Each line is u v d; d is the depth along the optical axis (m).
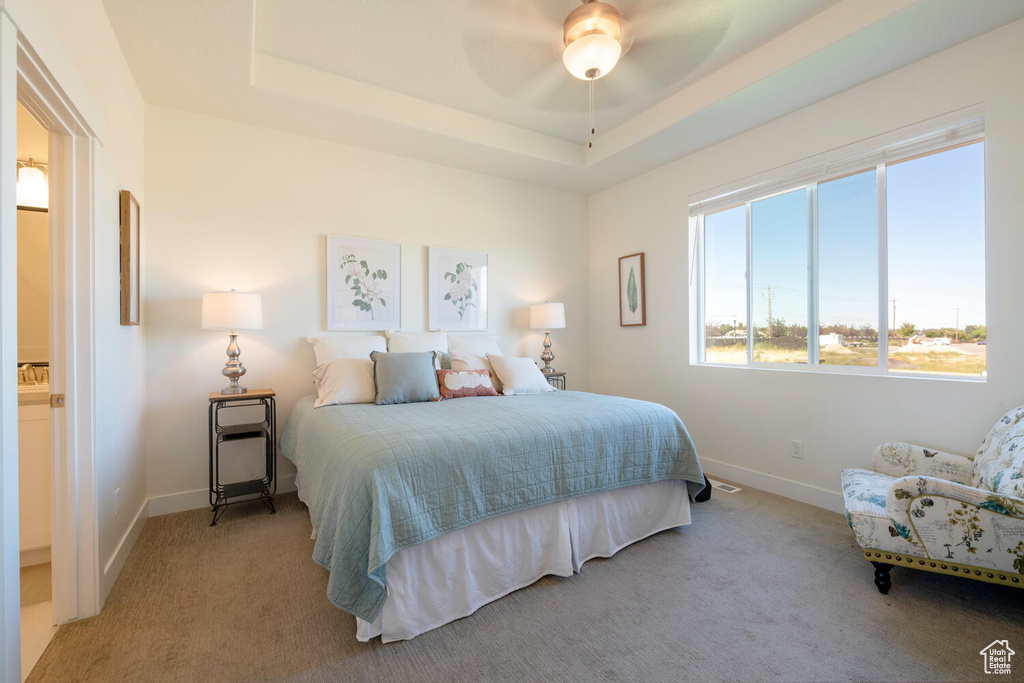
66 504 1.69
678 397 3.75
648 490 2.43
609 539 2.22
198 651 1.54
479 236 4.04
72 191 1.72
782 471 3.03
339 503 1.63
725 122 3.04
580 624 1.69
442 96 3.06
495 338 3.89
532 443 1.98
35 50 1.24
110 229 2.02
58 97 1.48
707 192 3.47
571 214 4.61
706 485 2.81
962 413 2.23
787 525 2.55
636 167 3.88
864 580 1.97
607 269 4.48
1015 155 2.06
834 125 2.71
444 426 2.02
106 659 1.50
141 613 1.75
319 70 2.76
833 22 2.21
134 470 2.42
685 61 2.65
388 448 1.71
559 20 2.27
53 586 1.68
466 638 1.62
